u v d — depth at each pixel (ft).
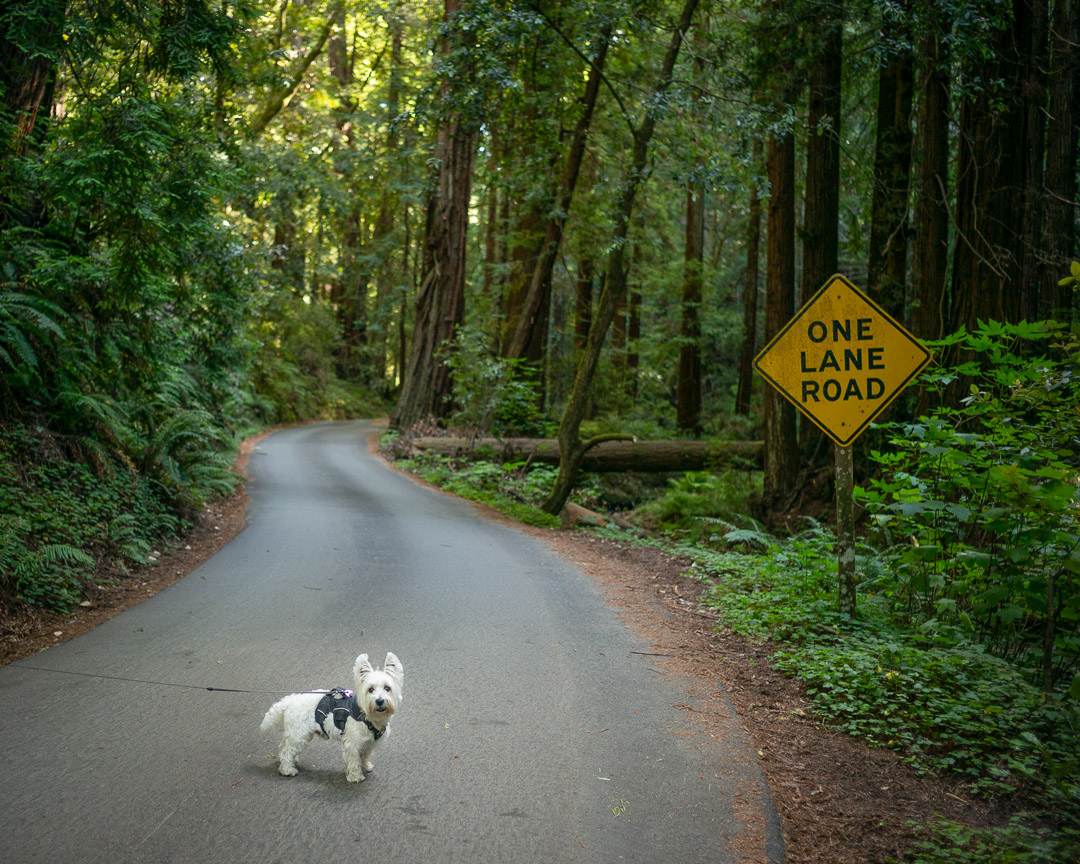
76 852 12.08
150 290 38.11
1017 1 40.29
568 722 18.20
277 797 14.12
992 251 38.60
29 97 36.73
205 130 42.78
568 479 54.65
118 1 32.68
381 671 14.71
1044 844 12.96
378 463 82.23
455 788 14.75
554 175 78.02
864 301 24.11
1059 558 20.31
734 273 134.82
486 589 31.63
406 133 95.25
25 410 34.94
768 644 24.64
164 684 19.66
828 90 50.42
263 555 36.40
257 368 121.60
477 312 108.27
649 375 115.44
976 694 18.88
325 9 94.53
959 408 38.40
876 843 13.33
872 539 34.06
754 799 14.67
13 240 36.45
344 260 153.17
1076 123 40.22
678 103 47.37
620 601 30.73
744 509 54.39
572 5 50.21
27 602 25.05
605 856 12.62
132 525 34.14
